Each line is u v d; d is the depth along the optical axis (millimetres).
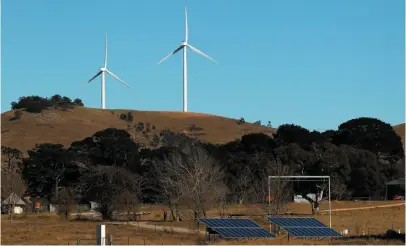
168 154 177875
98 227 66438
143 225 123938
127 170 163625
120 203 144500
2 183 170875
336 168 179625
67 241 92438
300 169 176750
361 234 99875
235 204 167875
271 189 145250
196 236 99188
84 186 155500
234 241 87125
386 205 170125
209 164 153625
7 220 139250
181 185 136625
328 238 91188
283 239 89750
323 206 167000
